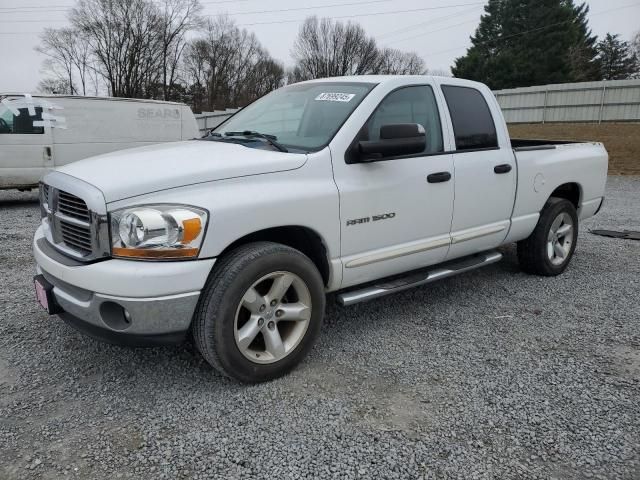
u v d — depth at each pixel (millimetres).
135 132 11062
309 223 3207
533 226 4992
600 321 4164
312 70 68938
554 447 2588
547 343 3754
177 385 3129
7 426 2713
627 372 3330
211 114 30312
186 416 2814
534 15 53938
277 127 3912
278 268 3045
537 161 4848
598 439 2650
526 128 28797
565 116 29906
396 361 3465
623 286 5039
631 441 2637
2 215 9000
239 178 2977
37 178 9969
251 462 2461
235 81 68562
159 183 2785
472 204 4238
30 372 3266
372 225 3559
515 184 4613
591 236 7316
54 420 2771
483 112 4473
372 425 2754
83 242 2906
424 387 3135
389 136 3406
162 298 2695
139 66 59844
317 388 3115
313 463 2459
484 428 2734
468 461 2482
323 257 3418
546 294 4805
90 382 3158
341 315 4266
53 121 9992
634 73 64625
